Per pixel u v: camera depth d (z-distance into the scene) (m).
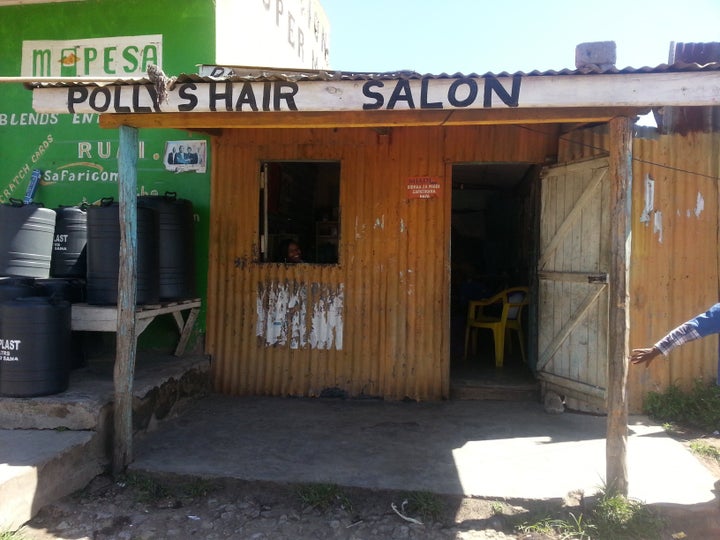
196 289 6.11
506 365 6.91
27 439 4.04
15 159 6.38
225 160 6.11
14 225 5.07
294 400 5.92
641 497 3.68
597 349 5.17
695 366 5.39
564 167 5.53
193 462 4.25
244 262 6.09
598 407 5.35
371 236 5.96
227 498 3.94
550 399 5.55
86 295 5.18
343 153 5.99
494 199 10.52
